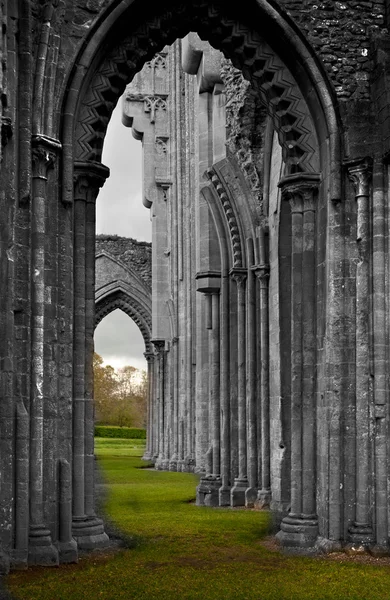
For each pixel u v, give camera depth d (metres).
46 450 16.44
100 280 64.44
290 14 18.83
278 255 23.47
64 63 17.41
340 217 18.44
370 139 18.33
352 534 17.66
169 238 52.81
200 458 34.69
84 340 18.14
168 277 53.56
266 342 26.14
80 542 17.41
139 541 18.98
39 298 16.30
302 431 18.94
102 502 27.66
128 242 65.25
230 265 28.09
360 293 18.05
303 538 18.27
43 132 16.73
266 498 25.56
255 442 26.41
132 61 18.77
